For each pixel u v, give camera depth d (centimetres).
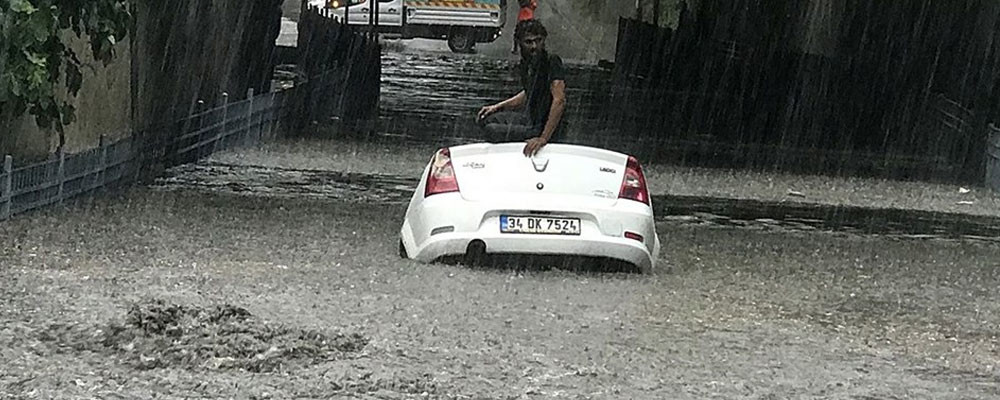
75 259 1150
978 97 2619
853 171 2398
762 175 2269
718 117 3152
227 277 1077
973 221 1816
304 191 1777
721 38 3838
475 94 3684
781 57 3117
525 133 1256
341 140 2514
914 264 1372
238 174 1923
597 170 1167
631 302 1038
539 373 795
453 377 777
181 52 2094
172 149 1930
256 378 762
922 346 920
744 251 1418
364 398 729
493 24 5488
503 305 995
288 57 3688
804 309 1052
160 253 1207
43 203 1459
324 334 856
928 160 2603
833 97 3005
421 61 4906
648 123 3159
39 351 804
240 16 2511
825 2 3219
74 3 1437
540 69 1244
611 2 5641
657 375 801
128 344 816
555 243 1138
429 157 2294
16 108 1400
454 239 1143
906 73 2923
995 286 1232
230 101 2472
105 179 1642
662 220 1680
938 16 2877
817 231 1641
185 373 768
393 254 1238
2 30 1340
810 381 799
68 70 1460
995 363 868
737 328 954
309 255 1223
